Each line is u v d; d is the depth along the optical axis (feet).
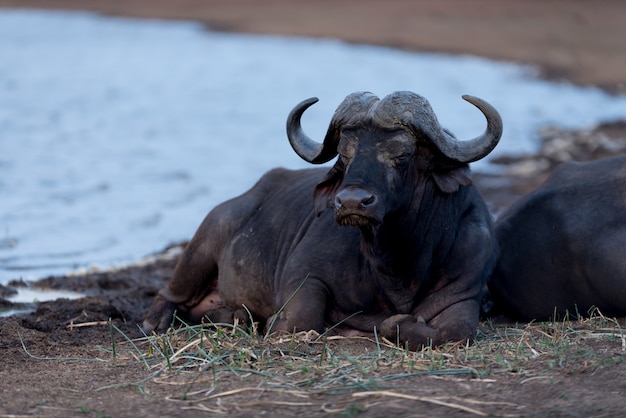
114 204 184.65
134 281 136.36
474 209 102.53
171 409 77.46
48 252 153.07
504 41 488.02
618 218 104.88
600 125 280.51
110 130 263.49
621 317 104.53
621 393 78.18
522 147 248.52
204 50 450.30
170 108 298.76
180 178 207.31
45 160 223.30
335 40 495.41
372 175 91.04
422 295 99.76
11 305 123.24
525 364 85.71
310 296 99.76
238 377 84.12
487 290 115.34
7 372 89.86
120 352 96.99
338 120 94.94
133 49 456.04
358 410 75.15
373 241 95.76
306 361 88.17
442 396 77.77
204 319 113.91
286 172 116.88
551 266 107.14
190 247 115.14
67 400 80.64
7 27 561.84
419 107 93.50
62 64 404.16
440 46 472.44
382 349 94.02
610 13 579.07
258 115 285.23
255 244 110.83
